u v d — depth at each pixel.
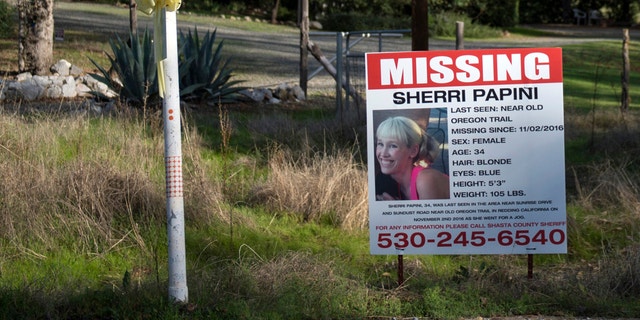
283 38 33.88
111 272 7.11
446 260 7.80
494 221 6.75
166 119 5.94
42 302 6.08
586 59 30.73
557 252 6.73
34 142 9.74
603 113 15.41
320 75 23.45
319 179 9.14
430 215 6.76
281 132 12.66
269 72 23.39
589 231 8.68
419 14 13.57
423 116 6.76
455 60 6.73
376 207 6.78
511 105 6.72
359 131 12.45
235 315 5.91
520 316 6.22
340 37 15.80
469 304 6.33
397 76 6.75
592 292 6.59
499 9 45.31
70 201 8.04
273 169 9.55
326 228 8.62
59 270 6.90
